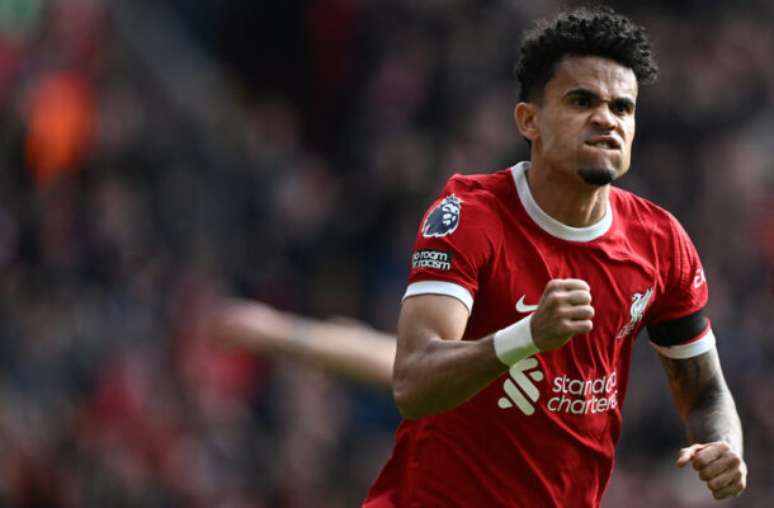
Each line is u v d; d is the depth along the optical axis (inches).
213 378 1695.4
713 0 2113.7
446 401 563.8
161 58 2016.5
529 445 604.1
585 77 584.1
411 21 2097.7
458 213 597.0
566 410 604.1
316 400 1711.4
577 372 602.5
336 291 1859.0
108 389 1592.0
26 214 1749.5
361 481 1656.0
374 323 1836.9
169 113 1972.2
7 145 1830.7
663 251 621.3
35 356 1598.2
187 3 2139.5
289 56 2166.6
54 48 1902.1
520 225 601.0
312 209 1935.3
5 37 1870.1
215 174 1945.1
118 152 1883.6
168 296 1765.5
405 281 1843.0
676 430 1684.3
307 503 1617.9
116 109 1914.4
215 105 2042.3
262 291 1850.4
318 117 2134.6
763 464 1636.3
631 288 609.6
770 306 1840.6
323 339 976.9
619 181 1887.3
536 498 607.8
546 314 540.4
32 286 1670.8
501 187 607.2
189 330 1743.4
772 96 2064.5
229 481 1612.9
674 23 2079.2
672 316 633.0
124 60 1973.4
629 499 1588.3
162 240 1843.0
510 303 595.8
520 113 605.6
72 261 1729.8
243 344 999.6
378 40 2106.3
